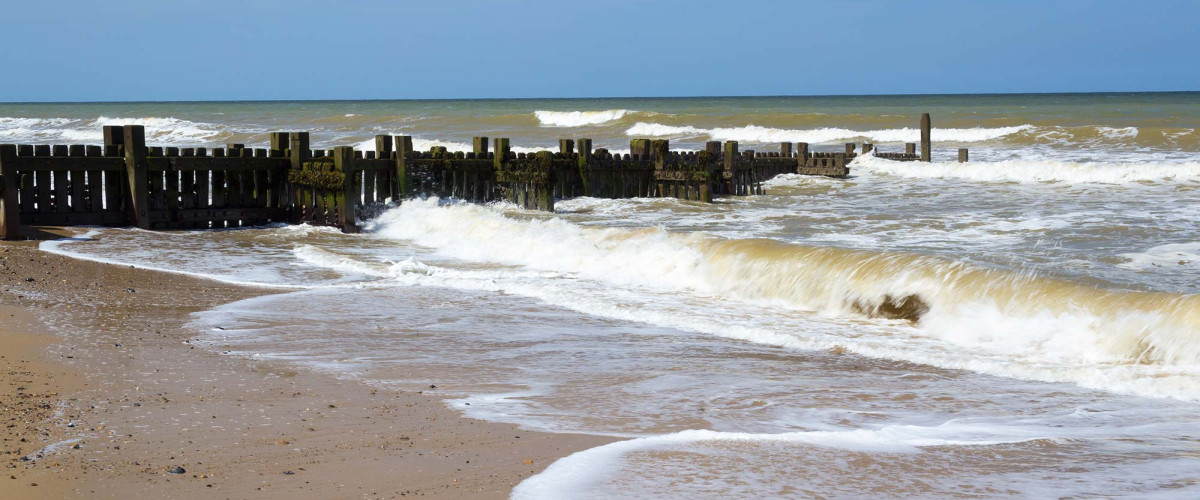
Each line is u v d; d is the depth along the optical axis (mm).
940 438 6254
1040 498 5070
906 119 61812
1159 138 41688
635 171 22938
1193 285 11164
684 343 9492
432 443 6062
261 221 18250
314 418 6637
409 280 13023
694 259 13047
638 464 5609
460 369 8352
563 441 6152
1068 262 13055
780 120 63344
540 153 20156
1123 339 8758
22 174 15945
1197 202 20656
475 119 72562
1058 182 26328
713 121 65000
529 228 15969
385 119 75188
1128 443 6129
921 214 19484
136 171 16703
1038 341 9195
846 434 6297
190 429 6270
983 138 46531
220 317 10445
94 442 5914
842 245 15242
